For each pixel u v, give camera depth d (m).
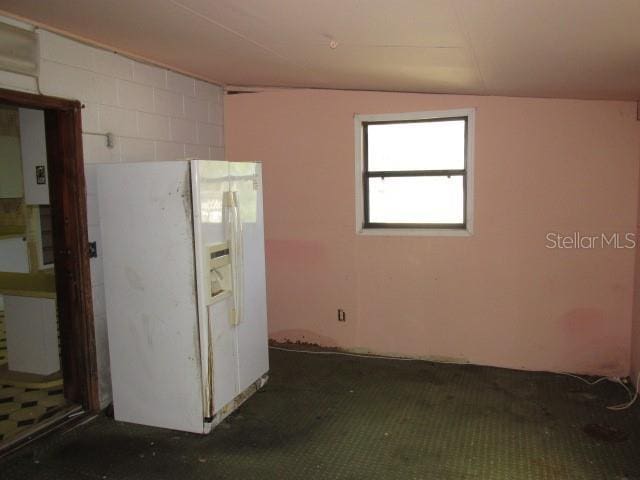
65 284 3.11
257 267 3.48
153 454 2.75
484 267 3.87
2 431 2.95
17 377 3.68
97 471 2.59
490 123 3.72
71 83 2.94
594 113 3.50
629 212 3.51
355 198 4.15
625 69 2.33
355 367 3.98
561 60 2.25
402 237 4.05
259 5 1.97
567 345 3.75
